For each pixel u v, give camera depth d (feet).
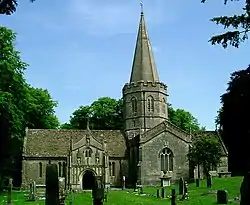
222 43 44.45
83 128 336.49
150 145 245.04
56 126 303.07
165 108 268.00
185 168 244.83
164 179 240.12
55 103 290.35
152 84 264.52
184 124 341.41
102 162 251.19
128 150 264.52
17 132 170.30
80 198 154.40
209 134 266.77
